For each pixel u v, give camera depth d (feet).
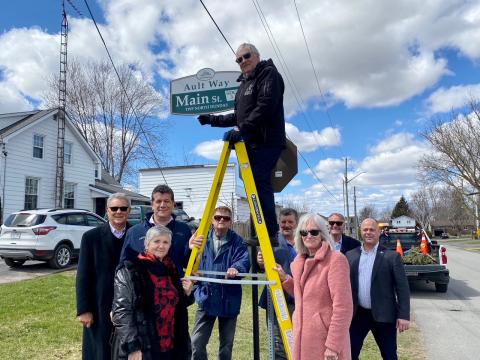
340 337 10.23
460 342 21.16
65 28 71.67
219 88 19.71
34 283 32.04
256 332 11.46
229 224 14.60
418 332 23.17
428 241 38.75
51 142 66.90
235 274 11.16
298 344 10.63
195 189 88.53
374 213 303.48
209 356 17.99
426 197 272.51
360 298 14.44
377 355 18.69
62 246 40.14
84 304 12.09
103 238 12.61
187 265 11.71
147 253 10.61
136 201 85.15
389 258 14.21
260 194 10.52
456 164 120.57
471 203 157.28
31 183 63.52
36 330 21.16
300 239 11.50
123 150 117.08
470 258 79.82
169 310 10.37
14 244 38.47
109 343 11.98
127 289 10.05
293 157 13.01
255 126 10.18
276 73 10.33
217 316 14.26
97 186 76.43
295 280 11.27
